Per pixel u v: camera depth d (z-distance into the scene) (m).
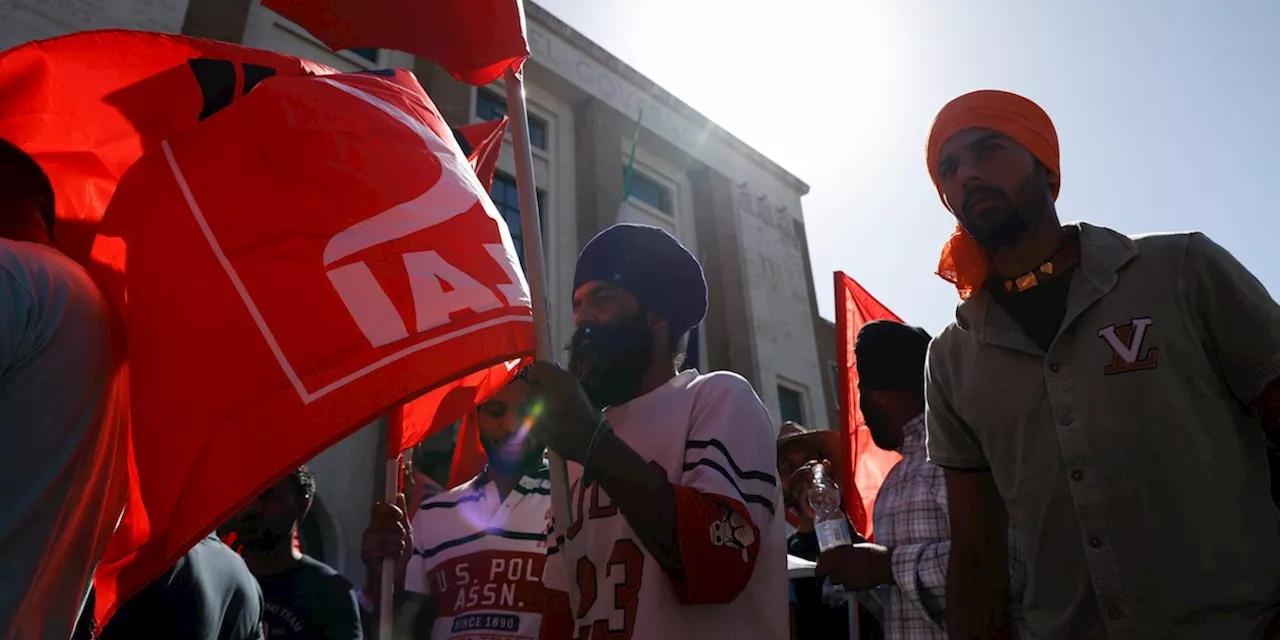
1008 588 1.69
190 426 1.27
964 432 1.72
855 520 2.84
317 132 1.53
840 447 3.25
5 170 1.33
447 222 1.52
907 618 2.18
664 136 12.32
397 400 1.29
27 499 1.08
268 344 1.31
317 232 1.42
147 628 1.96
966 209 1.62
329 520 6.56
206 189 1.47
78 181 1.60
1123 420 1.37
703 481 1.33
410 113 1.73
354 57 8.62
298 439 1.24
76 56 1.63
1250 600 1.23
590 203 10.56
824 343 13.67
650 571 1.36
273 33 8.01
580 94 11.34
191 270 1.40
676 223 12.31
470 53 1.66
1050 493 1.45
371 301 1.37
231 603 2.20
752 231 13.15
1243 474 1.30
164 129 1.65
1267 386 1.31
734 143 13.67
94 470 1.22
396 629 2.62
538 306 1.44
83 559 1.19
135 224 1.48
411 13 1.68
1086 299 1.48
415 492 5.21
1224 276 1.38
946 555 1.99
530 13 11.09
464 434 3.72
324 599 2.72
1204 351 1.38
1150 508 1.32
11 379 1.11
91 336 1.24
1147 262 1.46
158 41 1.68
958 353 1.71
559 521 1.42
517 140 1.60
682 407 1.50
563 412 1.33
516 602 2.53
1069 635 1.40
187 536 1.19
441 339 1.37
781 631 1.38
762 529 1.40
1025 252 1.62
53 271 1.23
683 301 1.72
